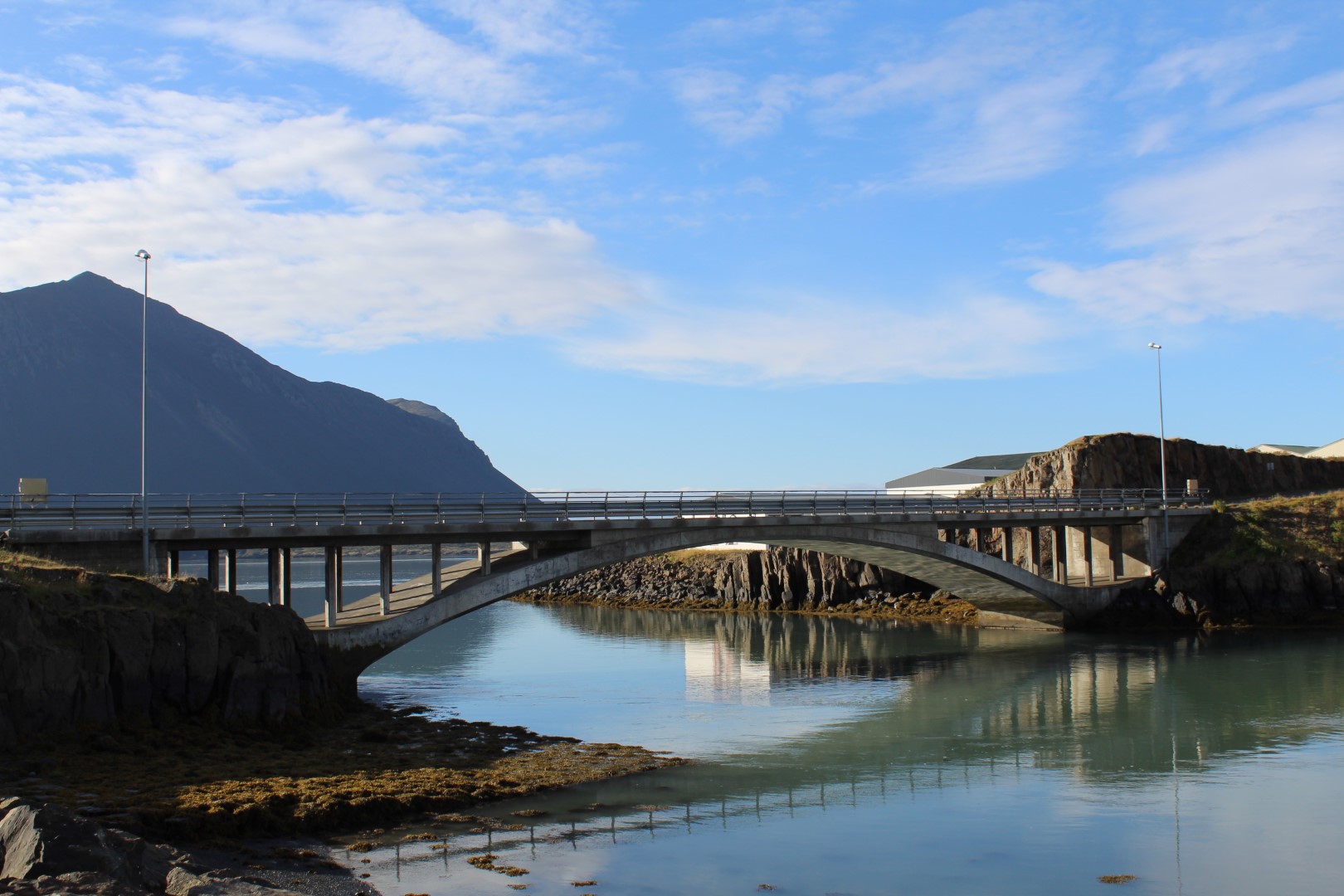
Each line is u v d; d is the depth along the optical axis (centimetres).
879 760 3581
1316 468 11319
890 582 9531
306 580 14962
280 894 1941
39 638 2992
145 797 2597
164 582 3562
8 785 2641
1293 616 7369
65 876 1783
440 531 4631
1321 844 2662
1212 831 2773
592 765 3362
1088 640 7006
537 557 5159
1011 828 2795
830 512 6319
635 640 7631
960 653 6538
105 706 3111
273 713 3528
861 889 2320
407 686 5253
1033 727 4188
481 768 3241
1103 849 2630
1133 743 3869
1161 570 7831
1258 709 4462
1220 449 10994
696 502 5750
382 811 2730
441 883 2270
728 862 2483
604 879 2344
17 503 4191
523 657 6612
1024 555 9550
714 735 3991
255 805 2584
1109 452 10369
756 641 7438
